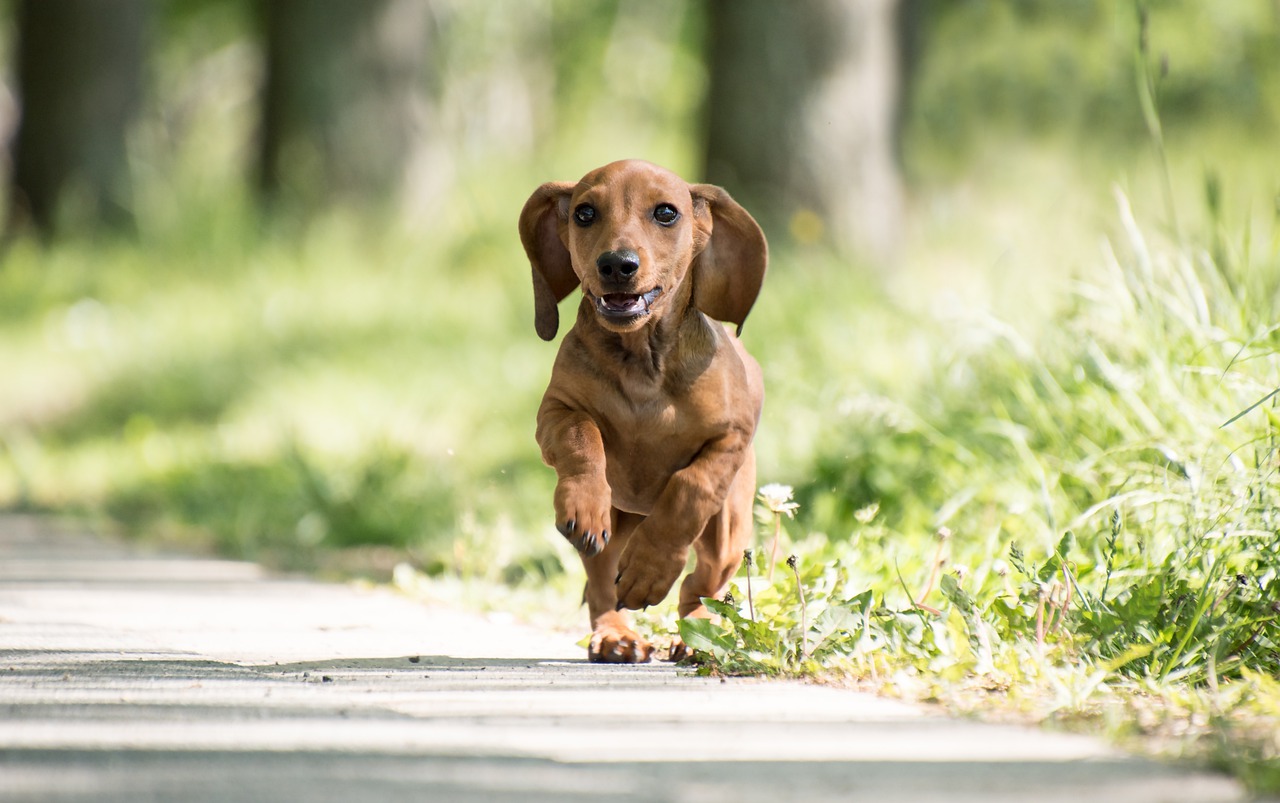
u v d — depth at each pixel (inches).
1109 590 287.7
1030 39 1233.4
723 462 276.4
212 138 2071.9
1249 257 378.3
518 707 224.5
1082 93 1222.3
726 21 864.9
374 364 756.0
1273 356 323.0
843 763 184.2
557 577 402.6
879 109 876.6
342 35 1029.2
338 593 407.2
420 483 587.5
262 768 178.4
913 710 224.5
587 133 1791.3
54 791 166.1
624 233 272.2
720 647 264.8
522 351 727.1
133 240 1038.4
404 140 1049.5
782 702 230.8
